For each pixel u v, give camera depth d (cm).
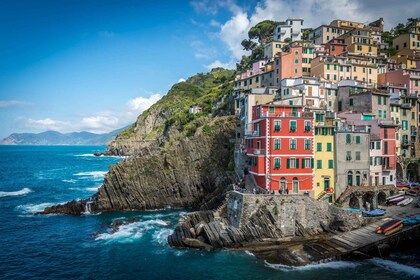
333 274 4712
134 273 4916
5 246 6038
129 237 6384
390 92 9625
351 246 5259
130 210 8688
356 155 6862
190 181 8994
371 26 15562
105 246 5959
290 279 4584
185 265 5119
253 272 4819
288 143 6419
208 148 9131
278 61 10569
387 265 4975
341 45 12469
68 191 11425
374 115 7919
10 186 12450
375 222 5866
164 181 8938
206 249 5644
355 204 6675
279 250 5422
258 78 11338
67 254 5650
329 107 9006
